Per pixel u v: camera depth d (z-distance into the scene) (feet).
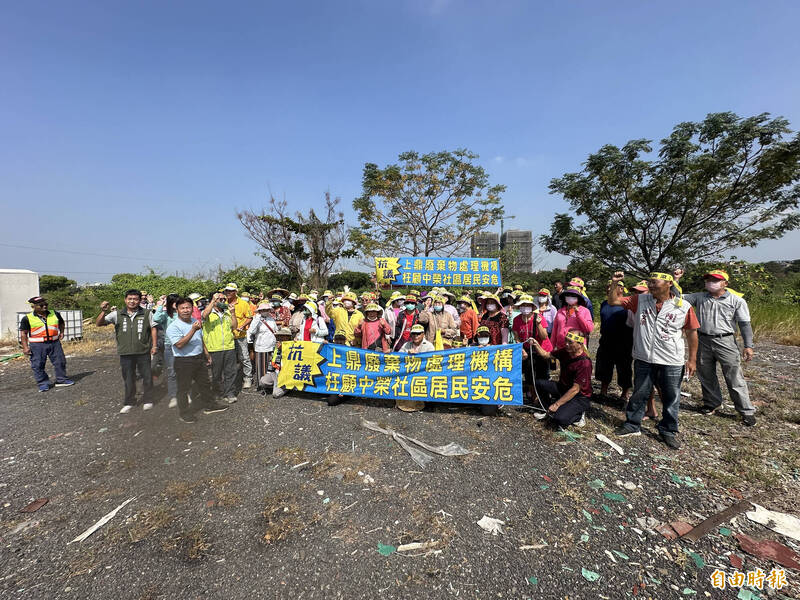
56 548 8.84
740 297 15.16
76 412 17.99
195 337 17.28
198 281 64.75
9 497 10.97
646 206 51.24
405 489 11.03
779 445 13.44
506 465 12.32
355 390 18.44
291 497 10.70
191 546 8.84
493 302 19.51
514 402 16.20
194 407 18.12
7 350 36.17
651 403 16.03
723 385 20.47
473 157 56.34
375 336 20.29
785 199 46.21
